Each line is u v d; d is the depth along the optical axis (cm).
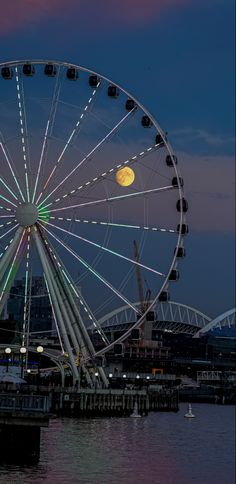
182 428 14238
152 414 17612
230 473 8669
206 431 14100
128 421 14525
